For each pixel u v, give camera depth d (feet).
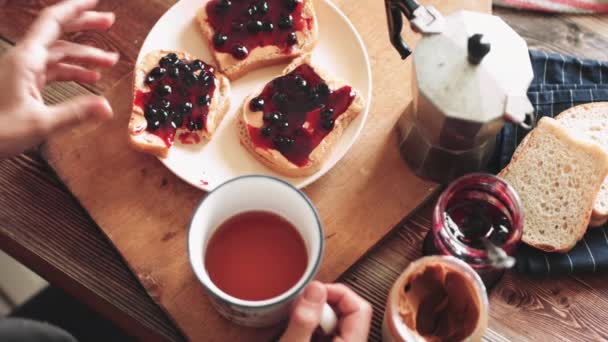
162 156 1.92
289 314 1.72
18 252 1.94
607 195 1.91
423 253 1.91
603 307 1.88
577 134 1.90
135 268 1.85
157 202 1.92
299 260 1.69
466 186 1.75
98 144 1.98
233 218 1.71
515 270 1.91
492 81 1.60
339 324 1.68
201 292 1.82
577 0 2.29
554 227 1.89
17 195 1.96
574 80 2.12
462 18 1.68
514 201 1.69
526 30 2.28
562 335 1.86
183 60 2.02
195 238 1.55
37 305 2.32
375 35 2.13
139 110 1.94
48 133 1.65
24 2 2.18
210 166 1.94
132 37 2.15
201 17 2.07
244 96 2.05
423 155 1.88
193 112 1.96
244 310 1.51
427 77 1.62
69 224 1.94
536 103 2.07
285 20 2.04
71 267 1.90
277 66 2.09
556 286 1.90
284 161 1.88
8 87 1.61
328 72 1.99
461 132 1.66
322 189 1.94
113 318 1.92
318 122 1.93
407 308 1.58
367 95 1.97
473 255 1.66
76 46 1.88
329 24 2.10
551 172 1.91
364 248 1.88
